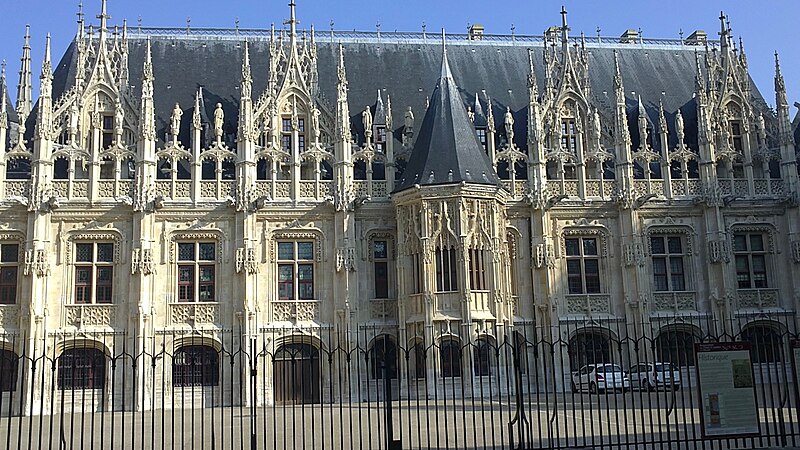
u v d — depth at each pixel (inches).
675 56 2197.3
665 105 2047.2
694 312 1754.4
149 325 1601.9
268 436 964.0
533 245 1740.9
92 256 1640.0
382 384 1643.7
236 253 1651.1
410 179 1672.0
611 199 1780.3
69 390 1573.6
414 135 1875.0
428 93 1978.3
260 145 1739.7
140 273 1612.9
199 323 1628.9
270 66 1772.9
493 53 2113.7
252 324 1625.2
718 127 1852.9
